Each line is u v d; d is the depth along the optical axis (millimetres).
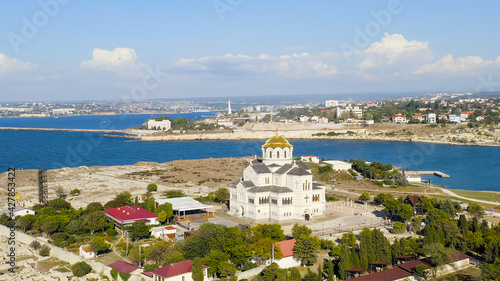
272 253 161750
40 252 180375
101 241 178625
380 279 143750
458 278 153000
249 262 161750
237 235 173000
